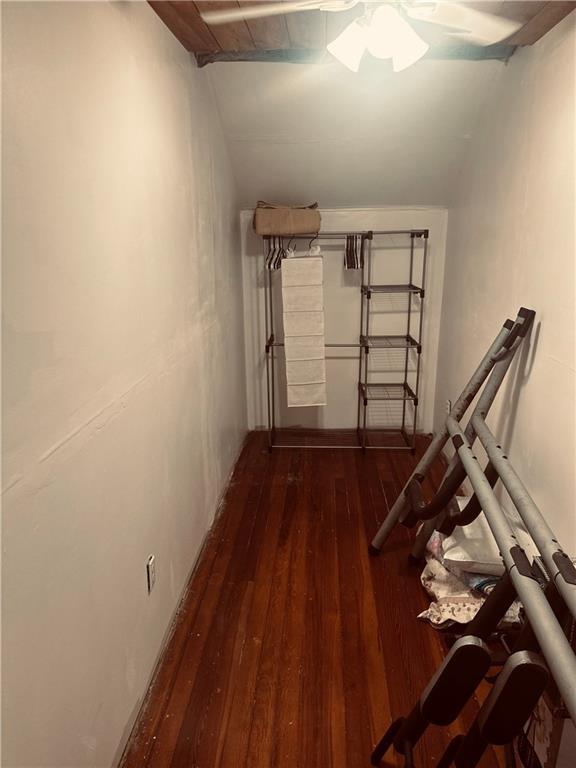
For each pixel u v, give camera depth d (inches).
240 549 98.2
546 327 73.7
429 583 85.0
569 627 44.5
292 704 65.6
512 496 55.6
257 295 146.2
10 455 36.6
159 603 72.3
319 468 131.7
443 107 106.0
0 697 35.9
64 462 44.4
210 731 62.1
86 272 48.4
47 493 41.7
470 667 38.7
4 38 36.0
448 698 39.9
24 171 38.3
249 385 153.9
